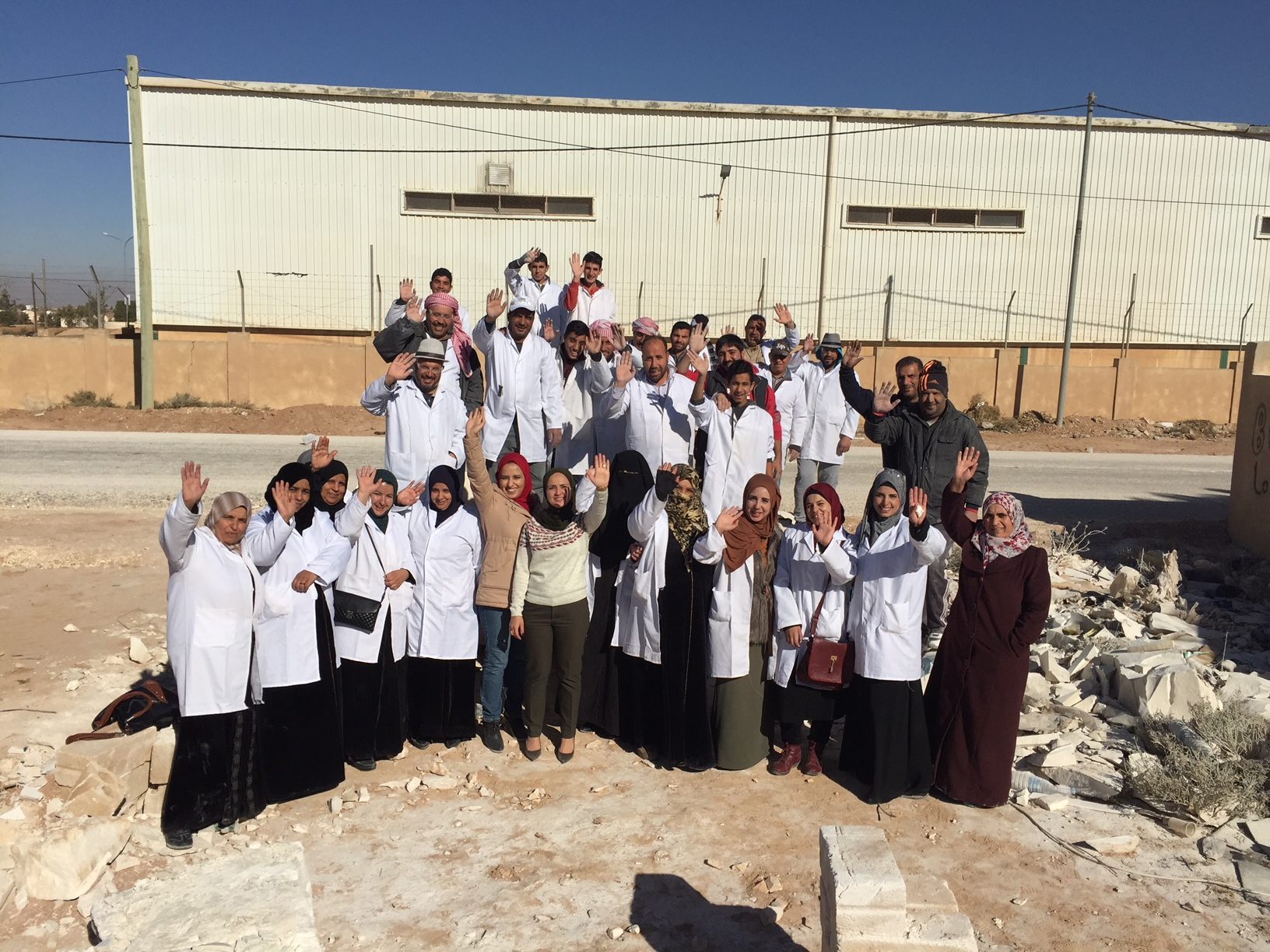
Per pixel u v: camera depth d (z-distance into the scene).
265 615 5.58
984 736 5.73
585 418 9.06
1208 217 29.81
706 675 6.19
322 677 5.80
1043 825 5.62
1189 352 30.62
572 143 28.31
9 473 15.60
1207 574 11.00
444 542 6.40
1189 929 4.65
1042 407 28.36
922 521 5.60
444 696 6.47
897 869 3.64
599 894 4.86
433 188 28.12
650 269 29.03
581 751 6.54
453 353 8.26
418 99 27.61
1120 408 28.42
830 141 28.66
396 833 5.40
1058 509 15.23
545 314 9.99
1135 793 5.91
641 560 6.32
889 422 7.28
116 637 8.14
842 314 29.53
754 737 6.32
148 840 5.18
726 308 29.28
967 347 30.27
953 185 29.27
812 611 6.14
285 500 5.50
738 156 28.69
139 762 5.48
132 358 26.09
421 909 4.70
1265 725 6.56
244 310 27.98
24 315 46.94
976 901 4.84
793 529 6.32
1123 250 29.86
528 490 6.50
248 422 23.16
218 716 5.23
